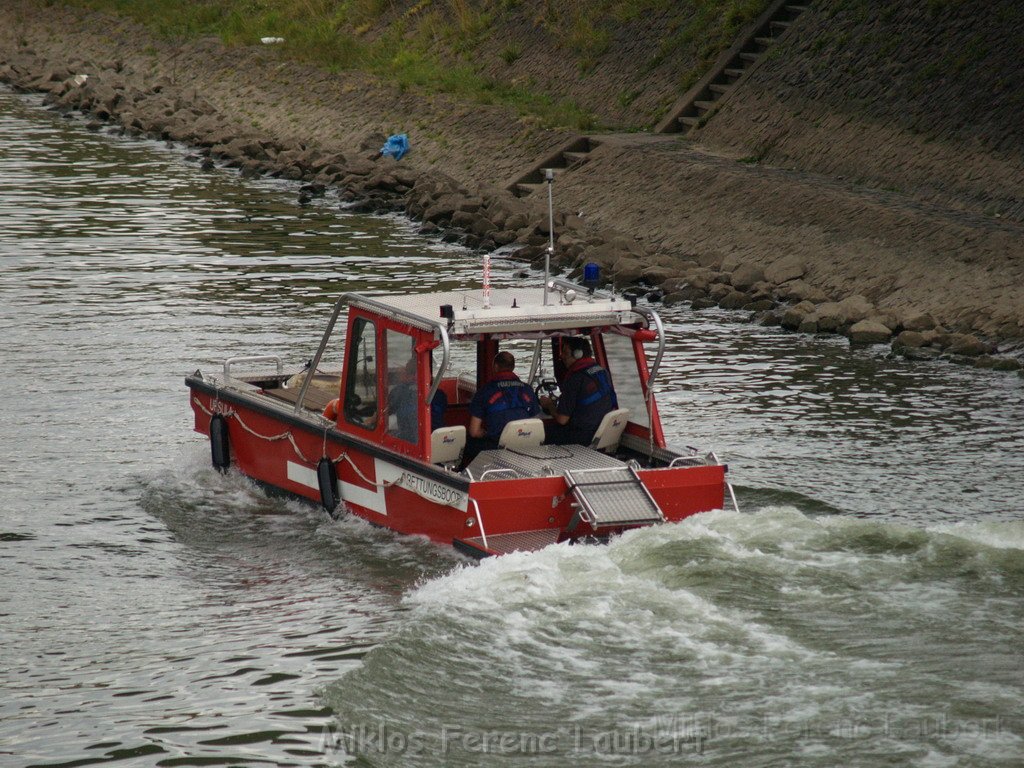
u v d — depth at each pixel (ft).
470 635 116.78
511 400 148.36
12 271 285.23
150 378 207.51
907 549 131.64
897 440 181.27
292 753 101.81
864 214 285.23
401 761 98.89
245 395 164.66
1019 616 117.39
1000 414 194.49
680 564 127.24
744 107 368.07
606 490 134.82
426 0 542.57
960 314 242.99
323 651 118.93
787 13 402.72
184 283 277.85
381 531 147.23
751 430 185.78
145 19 653.30
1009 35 322.96
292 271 293.02
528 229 326.65
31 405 193.47
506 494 133.90
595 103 422.82
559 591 123.13
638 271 287.48
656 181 339.36
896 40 348.59
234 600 130.93
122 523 152.05
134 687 113.09
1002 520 150.10
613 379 151.84
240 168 435.53
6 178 404.98
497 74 471.62
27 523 151.43
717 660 111.04
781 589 123.03
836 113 341.00
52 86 590.55
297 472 157.28
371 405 147.02
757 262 289.53
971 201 288.71
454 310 139.64
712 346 236.63
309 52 536.01
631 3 454.81
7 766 101.19
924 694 104.42
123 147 469.57
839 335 246.47
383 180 388.98
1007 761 95.20
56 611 128.77
